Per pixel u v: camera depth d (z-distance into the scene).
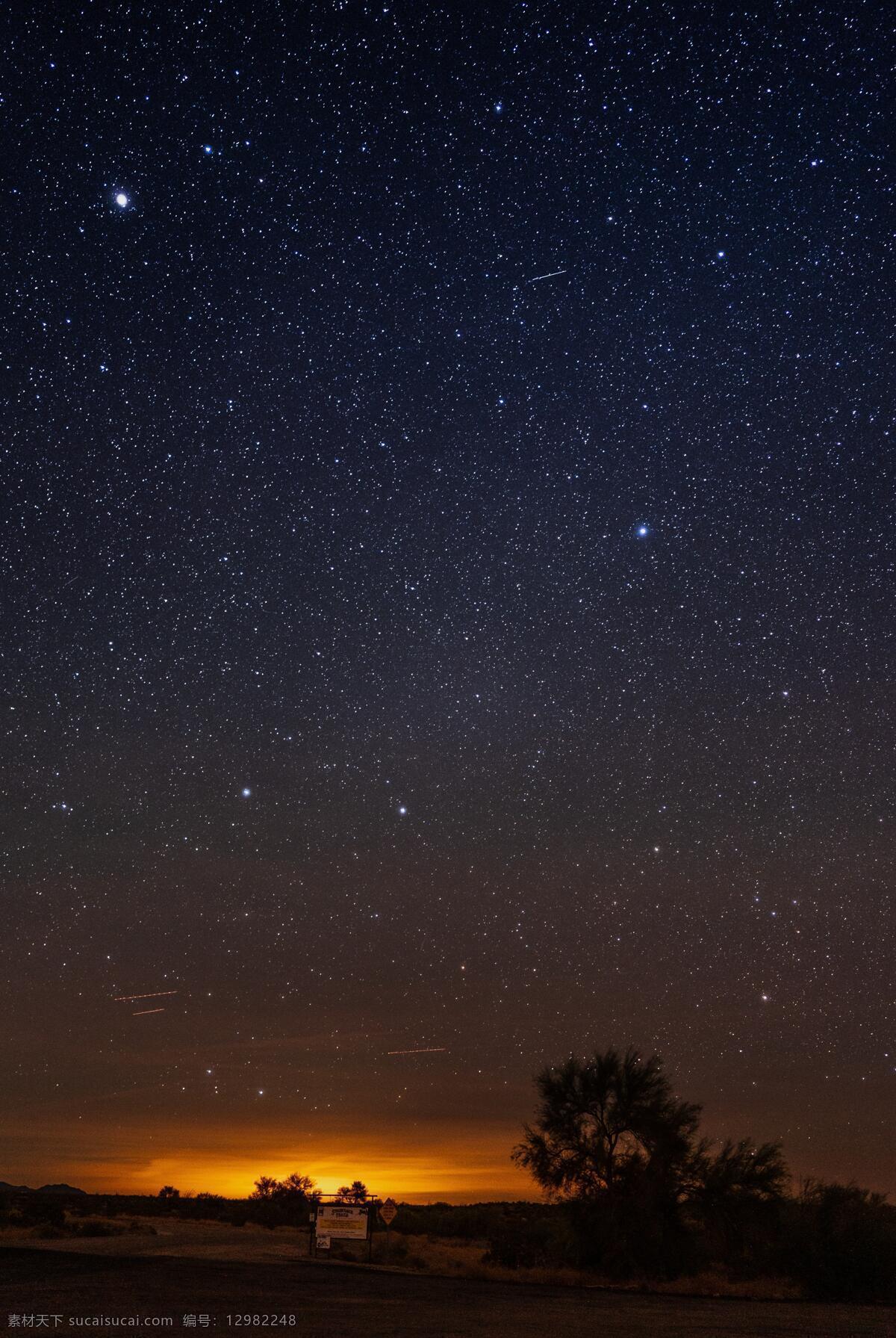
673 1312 18.72
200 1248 31.94
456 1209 53.81
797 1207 27.34
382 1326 14.51
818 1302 23.19
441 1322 15.30
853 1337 15.51
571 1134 29.33
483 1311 17.36
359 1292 19.88
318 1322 14.62
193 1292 17.80
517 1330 14.80
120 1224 47.34
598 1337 14.35
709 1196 27.73
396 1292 20.17
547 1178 29.11
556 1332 14.73
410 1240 44.12
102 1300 16.14
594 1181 29.03
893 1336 15.88
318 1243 31.17
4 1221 43.59
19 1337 12.34
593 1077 29.69
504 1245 31.73
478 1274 26.98
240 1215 58.97
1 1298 16.03
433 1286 22.23
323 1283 21.17
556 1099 29.73
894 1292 25.11
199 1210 63.66
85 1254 25.27
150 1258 25.14
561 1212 28.92
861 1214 26.52
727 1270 27.69
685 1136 28.77
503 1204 66.62
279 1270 23.97
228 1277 21.09
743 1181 27.86
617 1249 27.22
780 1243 26.52
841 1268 25.23
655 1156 28.44
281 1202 63.81
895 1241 25.86
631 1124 29.05
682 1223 27.84
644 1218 27.59
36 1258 23.28
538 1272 27.55
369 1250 31.17
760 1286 25.64
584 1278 26.80
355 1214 31.55
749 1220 27.41
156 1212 61.56
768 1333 15.67
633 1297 22.25
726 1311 19.38
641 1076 29.44
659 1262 26.95
